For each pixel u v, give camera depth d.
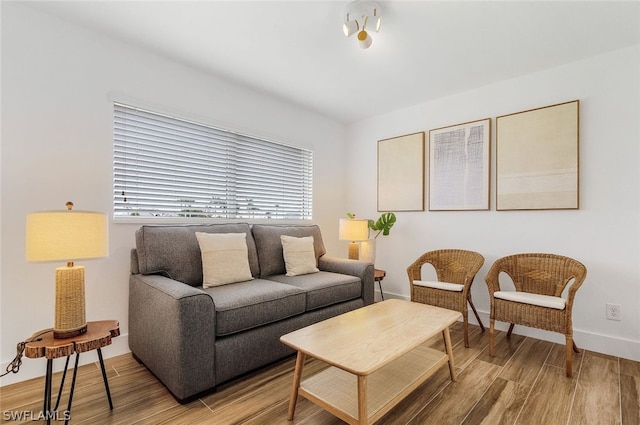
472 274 2.53
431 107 3.38
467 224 3.09
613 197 2.33
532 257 2.55
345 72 2.74
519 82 2.78
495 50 2.35
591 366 2.12
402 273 3.60
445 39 2.21
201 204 2.80
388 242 3.73
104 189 2.21
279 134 3.40
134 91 2.35
